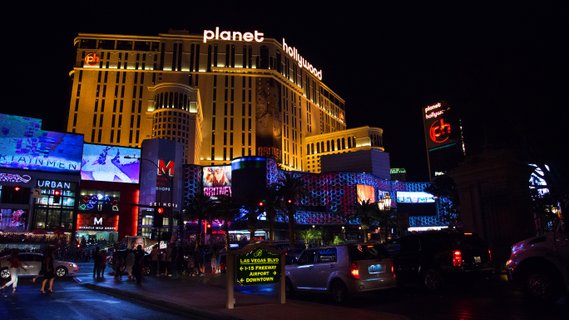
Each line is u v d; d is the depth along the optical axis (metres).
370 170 152.00
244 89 173.88
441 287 13.63
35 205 87.62
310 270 13.35
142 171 103.94
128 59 162.88
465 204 21.69
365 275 12.07
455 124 28.64
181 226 33.09
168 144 107.62
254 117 170.88
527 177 20.80
